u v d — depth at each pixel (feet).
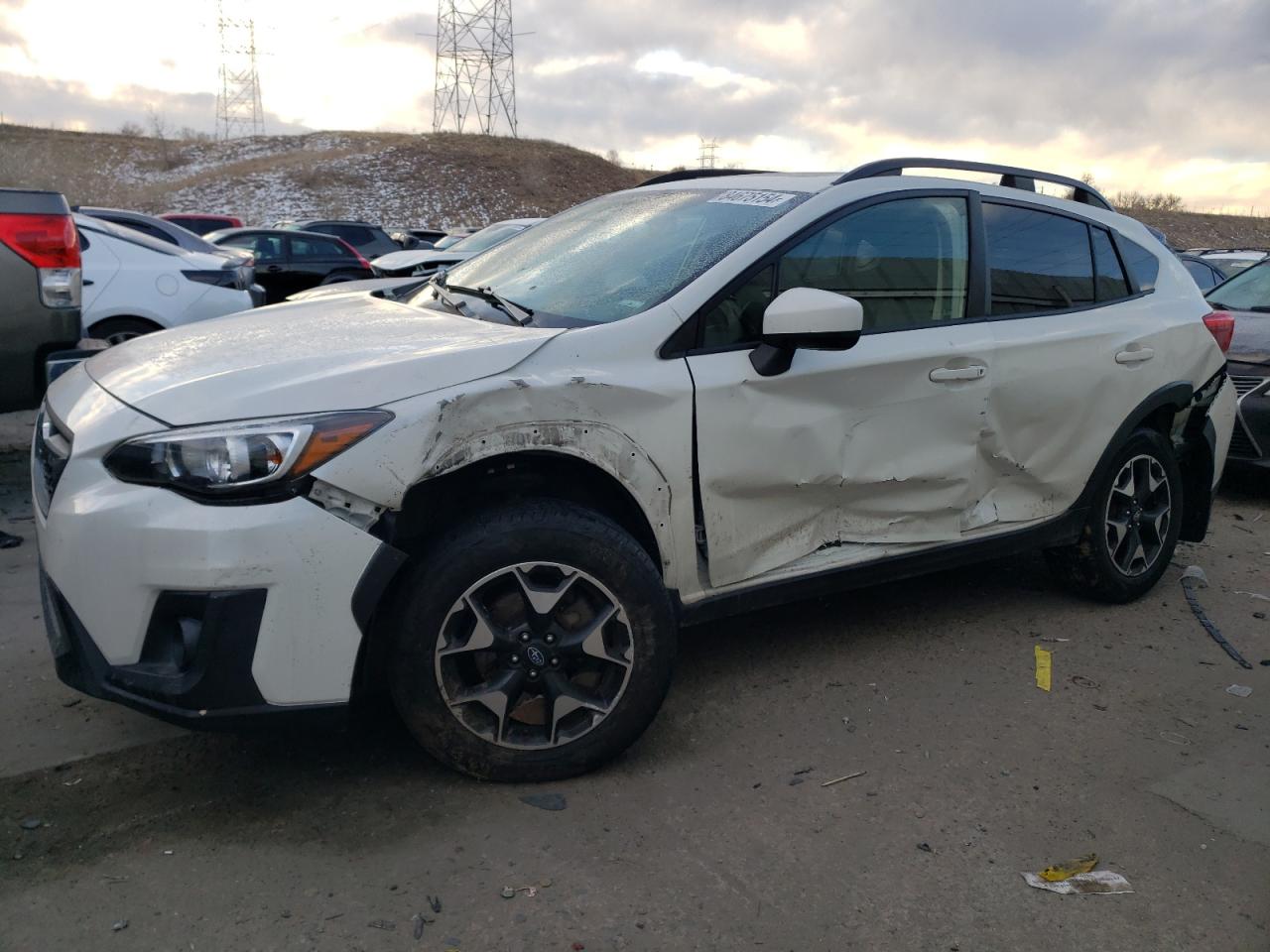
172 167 191.42
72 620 8.29
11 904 7.63
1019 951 7.58
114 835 8.53
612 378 9.37
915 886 8.27
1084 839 9.04
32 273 16.48
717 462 10.03
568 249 12.29
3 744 9.82
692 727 10.73
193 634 8.09
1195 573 16.28
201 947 7.27
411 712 8.94
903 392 11.28
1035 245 13.17
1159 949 7.68
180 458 8.00
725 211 11.65
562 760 9.39
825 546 11.28
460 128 225.35
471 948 7.37
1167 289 14.92
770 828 8.96
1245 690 12.19
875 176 11.84
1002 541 12.82
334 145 204.23
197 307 26.35
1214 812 9.55
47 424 9.52
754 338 10.39
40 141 191.62
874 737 10.68
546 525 8.93
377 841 8.55
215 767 9.61
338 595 8.21
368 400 8.43
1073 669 12.58
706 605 10.37
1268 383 20.72
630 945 7.45
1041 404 12.62
